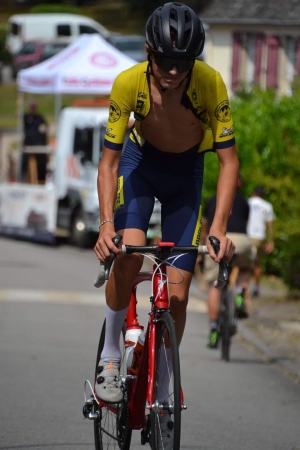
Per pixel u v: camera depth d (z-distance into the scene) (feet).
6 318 83.61
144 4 388.98
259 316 89.25
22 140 169.99
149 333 33.37
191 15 31.68
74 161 145.59
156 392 32.58
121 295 34.94
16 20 351.05
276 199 114.83
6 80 357.20
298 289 99.96
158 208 133.90
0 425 45.73
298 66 181.06
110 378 35.73
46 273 117.80
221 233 32.07
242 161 120.06
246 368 64.90
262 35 191.52
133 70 33.53
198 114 33.86
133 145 35.40
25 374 59.16
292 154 105.40
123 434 35.53
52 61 161.79
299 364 65.92
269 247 103.35
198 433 45.50
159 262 33.91
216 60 201.26
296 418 50.01
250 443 43.88
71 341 72.95
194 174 35.35
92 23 341.21
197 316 90.22
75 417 47.83
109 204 33.30
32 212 155.22
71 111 148.25
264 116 121.80
